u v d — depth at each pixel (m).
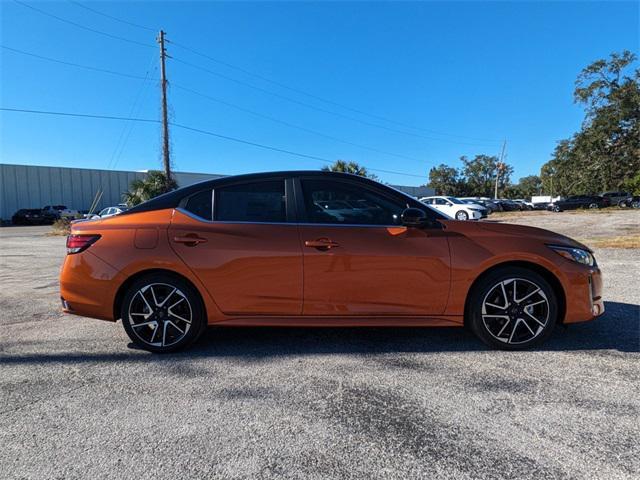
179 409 2.93
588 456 2.35
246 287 3.79
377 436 2.58
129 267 3.82
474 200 40.41
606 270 7.81
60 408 2.97
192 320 3.87
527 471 2.24
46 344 4.27
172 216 3.94
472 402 2.97
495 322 3.87
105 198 47.66
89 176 46.47
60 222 27.14
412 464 2.31
